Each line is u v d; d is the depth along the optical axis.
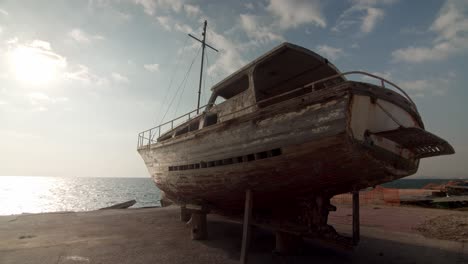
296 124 5.03
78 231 9.24
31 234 8.68
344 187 5.97
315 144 4.73
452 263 6.25
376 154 4.87
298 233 6.33
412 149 5.85
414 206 19.28
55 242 7.62
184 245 7.58
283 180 5.75
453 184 37.94
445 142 5.12
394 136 4.96
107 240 7.96
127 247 7.20
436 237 8.91
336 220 12.52
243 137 6.11
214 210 8.84
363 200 22.52
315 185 5.82
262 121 5.69
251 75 6.59
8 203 50.03
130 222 11.20
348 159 4.71
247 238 6.00
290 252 6.91
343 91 4.44
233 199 7.57
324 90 4.66
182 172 8.72
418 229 10.24
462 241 8.33
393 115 5.40
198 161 7.72
